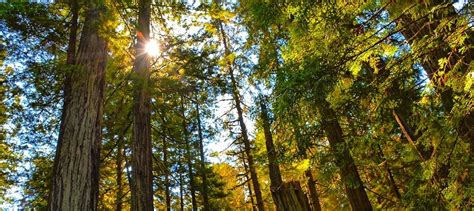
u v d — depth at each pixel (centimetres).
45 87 640
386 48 439
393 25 454
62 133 564
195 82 926
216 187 2081
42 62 597
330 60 377
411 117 437
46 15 634
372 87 383
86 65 619
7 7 575
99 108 605
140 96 838
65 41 703
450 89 400
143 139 798
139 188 746
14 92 641
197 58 888
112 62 806
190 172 1855
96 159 564
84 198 520
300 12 403
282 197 440
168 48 855
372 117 418
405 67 371
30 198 1127
